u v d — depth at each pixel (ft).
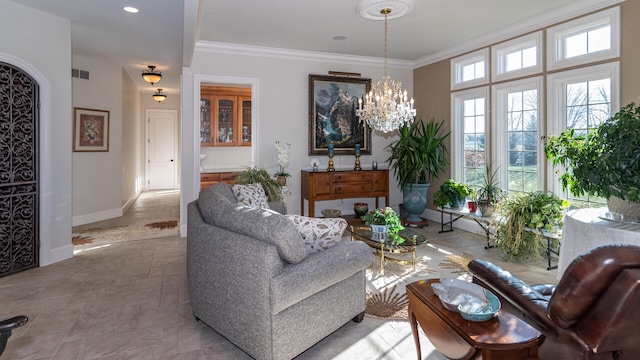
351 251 7.64
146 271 11.80
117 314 8.75
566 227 10.00
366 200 20.27
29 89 11.82
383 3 12.01
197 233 7.86
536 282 10.81
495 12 13.05
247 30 14.76
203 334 7.84
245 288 6.59
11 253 11.47
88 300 9.54
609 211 9.71
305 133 18.54
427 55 19.02
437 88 18.92
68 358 6.93
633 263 4.04
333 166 18.35
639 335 4.21
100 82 19.53
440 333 5.38
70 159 13.11
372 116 13.25
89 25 13.32
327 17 13.32
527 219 12.19
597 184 9.43
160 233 17.03
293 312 6.55
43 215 12.24
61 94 12.68
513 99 15.46
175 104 32.53
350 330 8.02
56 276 11.28
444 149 18.57
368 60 19.48
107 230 17.56
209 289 7.50
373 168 18.78
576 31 12.80
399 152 18.38
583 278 4.20
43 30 12.05
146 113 31.76
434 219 19.44
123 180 22.61
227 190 10.98
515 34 14.67
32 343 7.43
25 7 11.54
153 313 8.80
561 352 4.71
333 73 18.81
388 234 11.70
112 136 20.56
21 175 11.73
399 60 19.98
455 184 16.47
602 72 11.94
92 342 7.49
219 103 24.43
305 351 7.18
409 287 6.33
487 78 16.06
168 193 30.50
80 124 18.58
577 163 10.00
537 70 13.93
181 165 16.43
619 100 11.42
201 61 16.55
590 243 9.11
